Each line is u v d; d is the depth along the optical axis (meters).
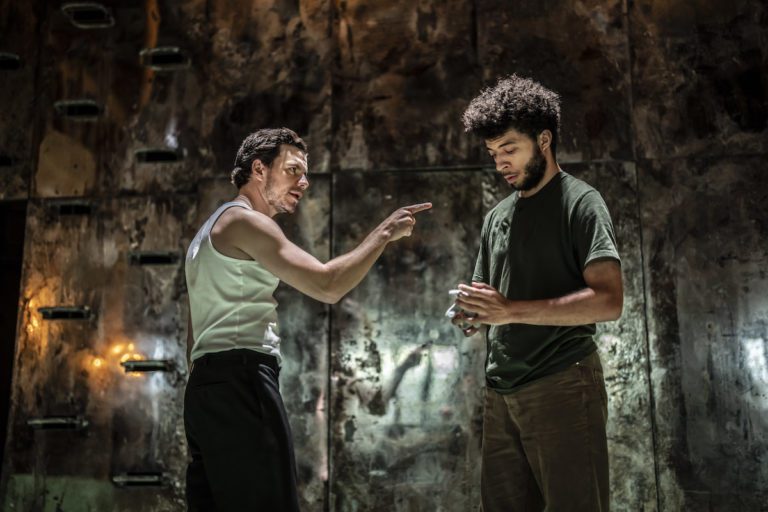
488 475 2.28
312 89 4.02
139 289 3.94
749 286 3.56
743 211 3.63
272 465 1.92
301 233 3.88
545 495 2.09
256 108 4.04
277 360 2.07
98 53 4.19
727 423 3.45
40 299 3.98
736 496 3.39
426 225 3.81
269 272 2.08
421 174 3.87
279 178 2.25
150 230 4.01
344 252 3.84
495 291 2.07
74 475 3.78
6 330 4.28
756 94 3.74
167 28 4.17
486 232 2.46
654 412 3.49
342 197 3.89
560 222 2.20
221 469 1.93
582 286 2.17
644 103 3.79
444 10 4.00
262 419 1.94
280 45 4.09
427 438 3.61
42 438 3.83
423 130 3.90
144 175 4.06
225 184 3.99
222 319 2.03
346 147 3.94
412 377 3.67
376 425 3.65
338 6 4.07
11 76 4.23
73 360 3.89
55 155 4.13
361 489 3.60
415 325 3.72
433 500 3.56
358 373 3.71
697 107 3.75
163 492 3.73
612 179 3.73
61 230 4.05
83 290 3.97
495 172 3.81
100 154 4.11
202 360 2.02
